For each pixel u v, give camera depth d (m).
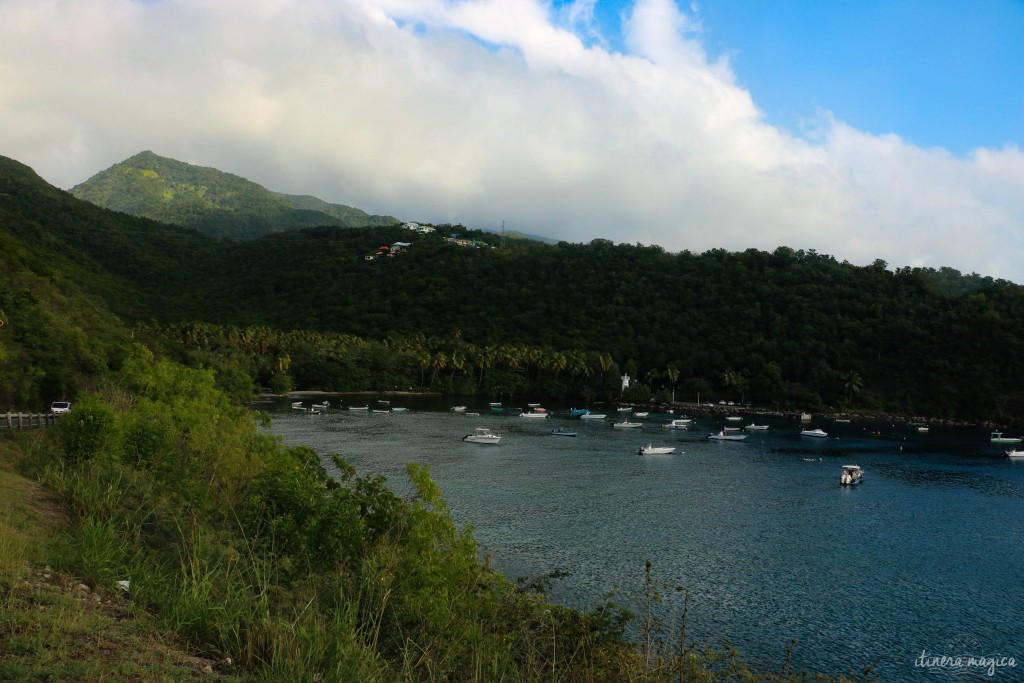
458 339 194.88
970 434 128.88
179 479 24.11
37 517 15.75
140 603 11.73
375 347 180.88
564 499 62.72
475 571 21.42
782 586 41.72
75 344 68.38
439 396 172.62
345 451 83.12
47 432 33.22
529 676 14.09
